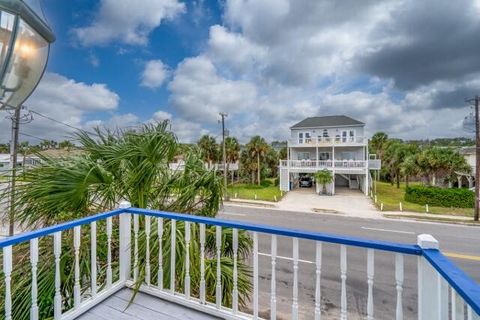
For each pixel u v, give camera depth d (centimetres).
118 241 264
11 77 207
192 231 252
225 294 270
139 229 277
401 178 2661
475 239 845
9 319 156
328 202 1625
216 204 330
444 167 1755
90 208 268
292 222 1106
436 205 1482
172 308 211
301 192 2088
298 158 2416
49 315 204
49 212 243
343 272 157
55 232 180
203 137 2652
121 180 288
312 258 618
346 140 2308
